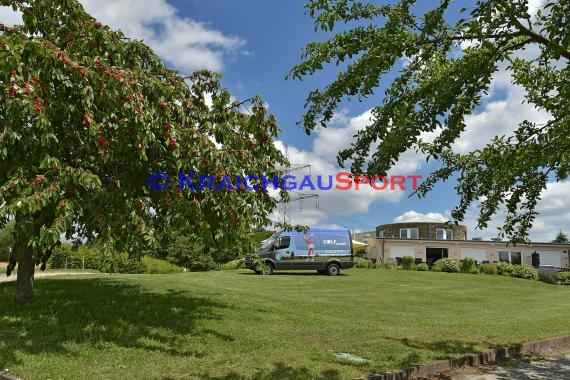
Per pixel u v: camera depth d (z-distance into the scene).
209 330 8.80
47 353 6.82
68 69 5.88
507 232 7.14
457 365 7.44
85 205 6.04
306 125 5.29
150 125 6.38
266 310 11.02
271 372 6.37
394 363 7.03
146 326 8.79
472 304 15.93
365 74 4.94
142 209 6.62
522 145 6.70
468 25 4.45
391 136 4.50
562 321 11.63
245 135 8.45
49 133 5.66
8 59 5.28
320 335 8.86
